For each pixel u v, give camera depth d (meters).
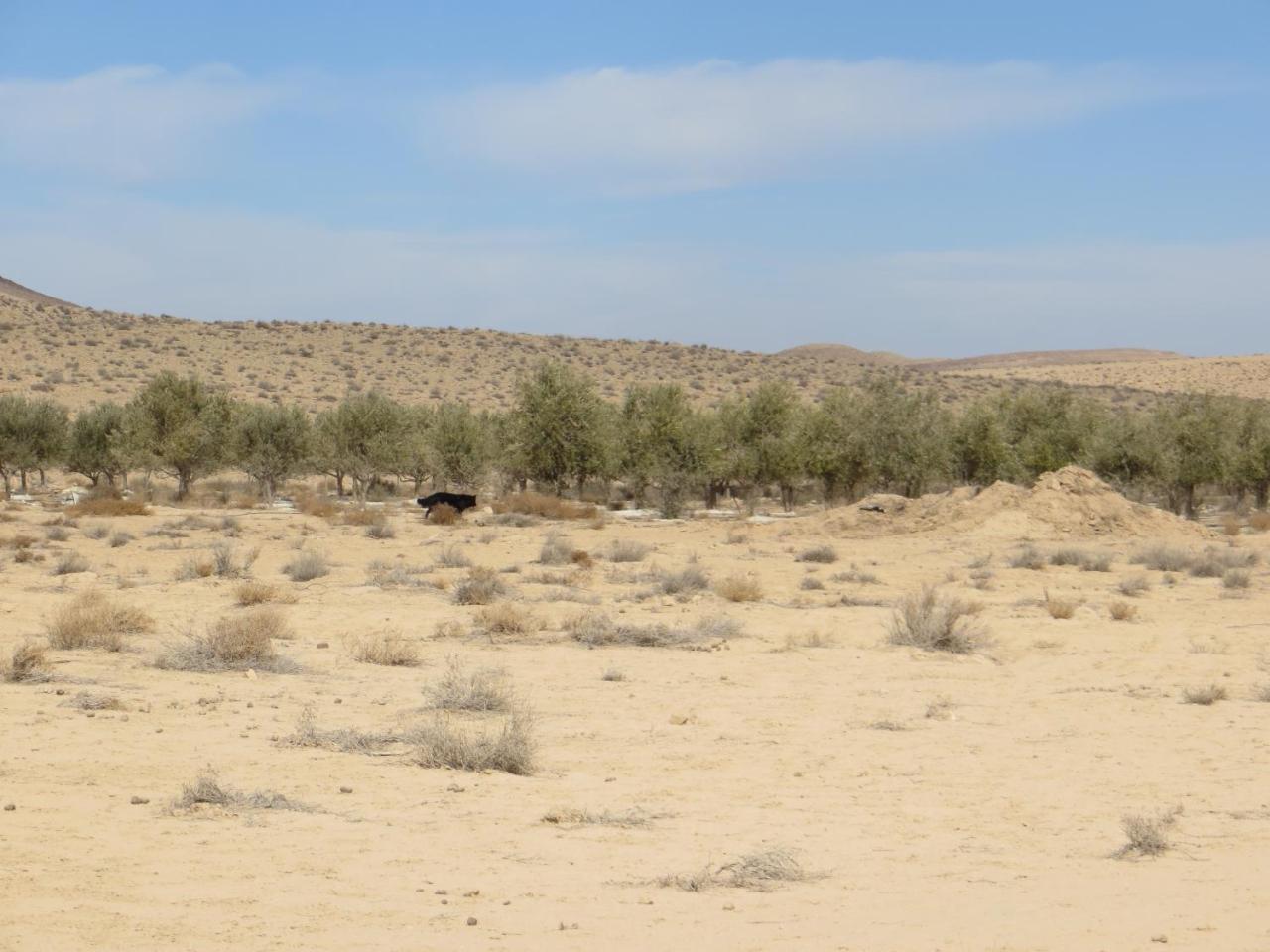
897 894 7.30
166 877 7.17
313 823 8.67
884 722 13.49
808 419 60.66
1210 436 59.38
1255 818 9.59
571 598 25.75
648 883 7.47
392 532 42.91
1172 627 22.98
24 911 6.36
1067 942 6.30
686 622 22.33
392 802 9.45
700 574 29.02
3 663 15.01
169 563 32.50
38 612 21.42
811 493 70.88
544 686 15.66
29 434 62.56
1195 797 10.31
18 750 10.60
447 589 26.97
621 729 12.99
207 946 5.94
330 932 6.25
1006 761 11.73
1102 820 9.48
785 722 13.58
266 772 10.28
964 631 20.20
